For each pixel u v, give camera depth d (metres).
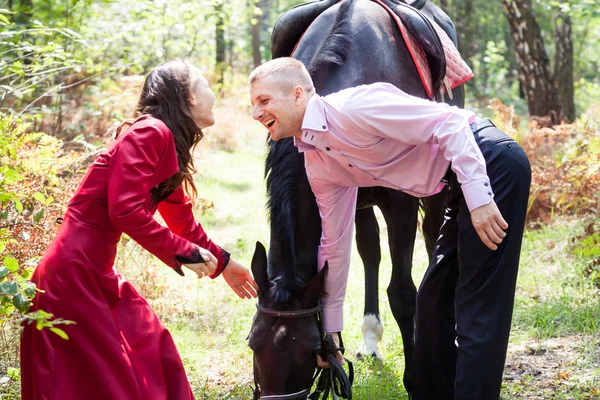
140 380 2.88
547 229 7.05
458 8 25.39
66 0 8.45
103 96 10.02
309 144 3.12
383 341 4.89
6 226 3.94
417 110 2.99
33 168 4.56
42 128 8.95
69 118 9.62
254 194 9.68
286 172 3.31
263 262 3.12
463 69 4.58
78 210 2.90
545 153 8.15
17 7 8.64
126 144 2.86
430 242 4.39
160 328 3.06
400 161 3.16
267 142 3.69
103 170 2.91
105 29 9.22
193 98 3.06
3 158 4.30
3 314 3.10
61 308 2.79
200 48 14.77
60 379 2.76
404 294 4.06
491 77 23.00
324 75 3.69
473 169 2.89
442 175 3.17
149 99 3.03
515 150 3.07
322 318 3.17
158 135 2.89
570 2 12.11
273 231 3.24
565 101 14.84
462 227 3.07
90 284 2.84
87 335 2.80
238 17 14.09
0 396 3.67
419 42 4.05
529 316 5.13
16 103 7.55
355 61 3.77
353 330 5.04
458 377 3.03
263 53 26.72
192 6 9.92
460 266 3.10
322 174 3.20
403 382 4.04
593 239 5.48
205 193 9.49
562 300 5.34
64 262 2.82
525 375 4.21
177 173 3.04
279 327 2.98
